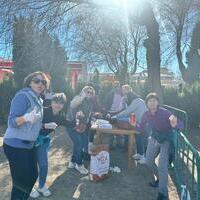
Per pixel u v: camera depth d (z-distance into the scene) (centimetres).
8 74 1631
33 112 445
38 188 619
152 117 575
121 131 751
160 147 589
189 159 571
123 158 867
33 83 462
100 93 1633
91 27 1410
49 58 1427
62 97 571
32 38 1255
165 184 577
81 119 715
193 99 1467
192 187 520
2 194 614
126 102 807
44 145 588
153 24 1468
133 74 3130
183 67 2248
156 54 1506
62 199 598
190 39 2189
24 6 1216
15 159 454
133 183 688
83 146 805
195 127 1455
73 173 736
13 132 454
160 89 1500
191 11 1811
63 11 1266
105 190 648
